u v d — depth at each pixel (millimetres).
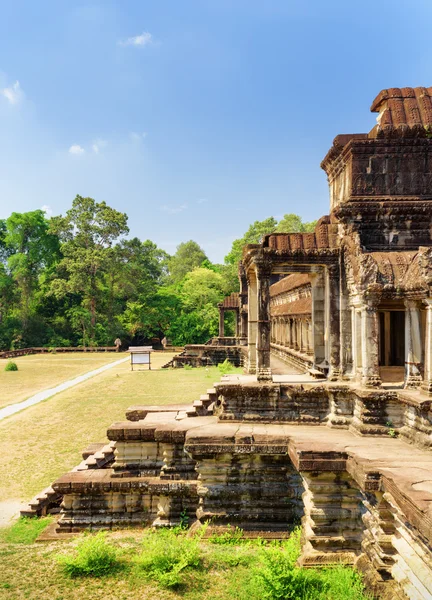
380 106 12844
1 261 75688
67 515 11203
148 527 11188
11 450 16750
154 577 7973
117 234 67875
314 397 11648
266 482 10266
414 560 6223
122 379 34000
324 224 12672
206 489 10273
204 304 69250
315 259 12289
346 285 12164
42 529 11195
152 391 28266
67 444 17406
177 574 7867
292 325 21672
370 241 11844
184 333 65875
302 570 7746
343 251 12148
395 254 11133
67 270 65938
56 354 60438
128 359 52125
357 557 8219
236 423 11820
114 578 8055
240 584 7691
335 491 8688
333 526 8625
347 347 12273
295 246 12305
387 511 7230
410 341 10766
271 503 10172
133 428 11789
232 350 40844
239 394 11891
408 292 10422
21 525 11336
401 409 10414
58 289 64812
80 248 65500
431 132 11539
